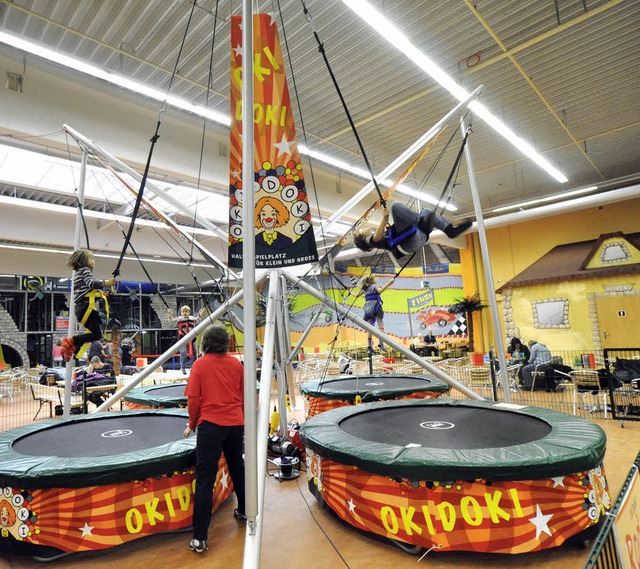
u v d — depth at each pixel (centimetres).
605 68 652
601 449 271
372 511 273
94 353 995
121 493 275
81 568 257
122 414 430
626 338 1098
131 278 1510
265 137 299
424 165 992
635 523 136
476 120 791
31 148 646
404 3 505
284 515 322
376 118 764
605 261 1158
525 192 1240
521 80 674
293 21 521
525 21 546
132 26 523
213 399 290
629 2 525
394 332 1593
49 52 509
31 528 266
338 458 290
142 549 277
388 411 412
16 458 288
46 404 989
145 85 590
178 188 928
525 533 244
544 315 1229
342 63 609
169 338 1895
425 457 257
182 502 294
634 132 875
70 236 1170
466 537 247
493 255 1422
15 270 1295
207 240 1464
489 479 245
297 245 293
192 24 521
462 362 1076
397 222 398
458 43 580
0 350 1584
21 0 480
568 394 802
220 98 684
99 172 816
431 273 1553
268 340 363
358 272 1706
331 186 1032
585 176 1126
